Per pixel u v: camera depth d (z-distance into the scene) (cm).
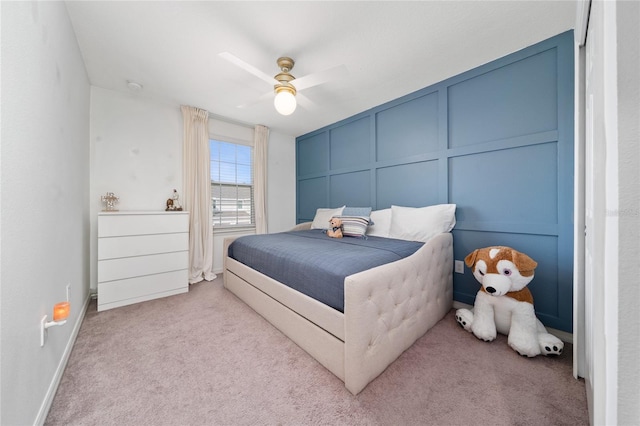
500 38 182
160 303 239
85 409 112
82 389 124
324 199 387
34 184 100
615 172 44
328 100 287
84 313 212
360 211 281
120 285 233
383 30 175
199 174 321
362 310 119
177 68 223
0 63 76
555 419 105
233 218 370
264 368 140
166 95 279
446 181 238
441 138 242
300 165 432
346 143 349
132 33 178
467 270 224
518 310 157
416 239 227
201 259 320
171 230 264
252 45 191
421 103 260
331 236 260
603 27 46
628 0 42
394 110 286
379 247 192
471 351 154
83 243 213
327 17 164
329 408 112
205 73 232
